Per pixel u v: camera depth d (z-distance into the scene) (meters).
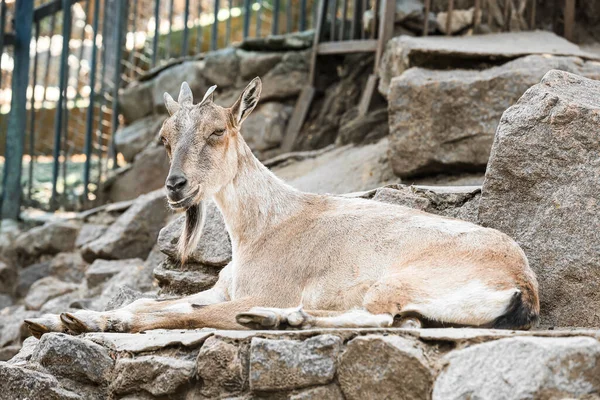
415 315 5.84
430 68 10.49
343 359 5.27
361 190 10.32
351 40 12.94
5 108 17.81
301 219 6.93
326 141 13.29
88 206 14.76
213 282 8.10
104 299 10.59
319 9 13.52
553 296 6.41
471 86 9.65
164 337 6.02
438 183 9.97
